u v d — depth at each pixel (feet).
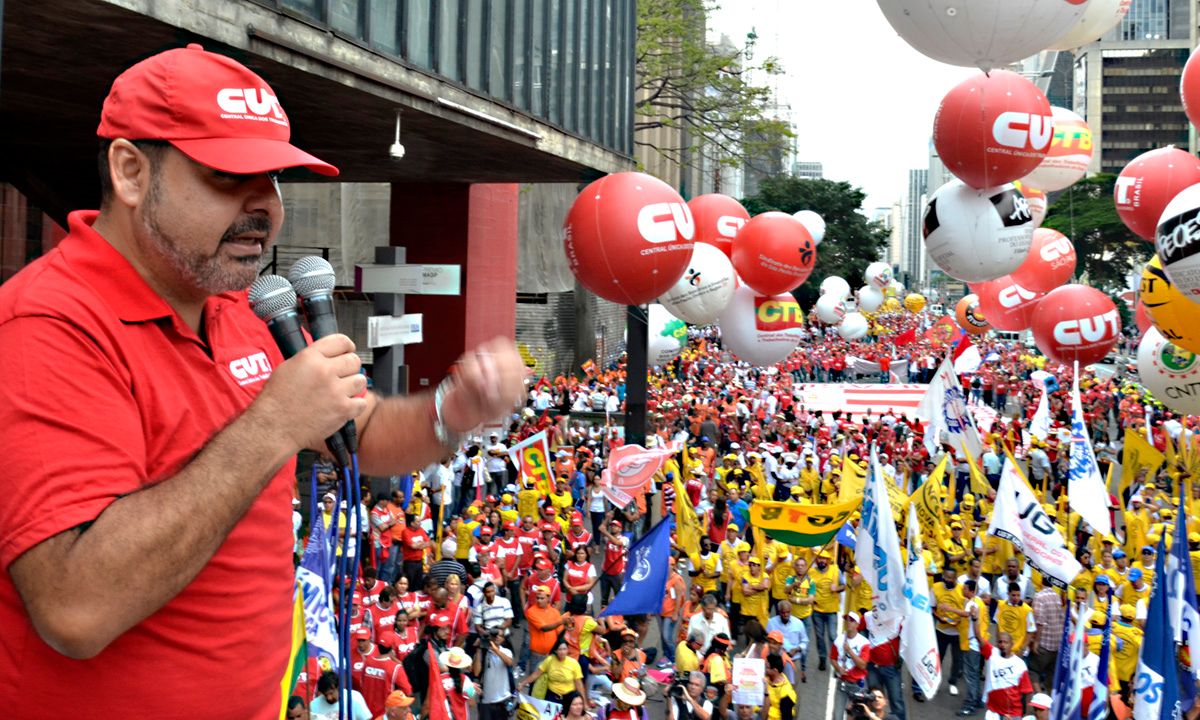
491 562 46.39
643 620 48.70
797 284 53.93
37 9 34.40
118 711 5.15
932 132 42.55
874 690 35.58
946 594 47.44
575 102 77.05
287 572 6.13
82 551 4.52
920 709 47.50
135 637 5.18
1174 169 42.83
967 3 33.19
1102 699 32.35
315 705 30.73
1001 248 43.45
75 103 53.01
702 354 194.70
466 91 58.90
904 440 89.51
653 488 73.87
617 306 206.49
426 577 40.11
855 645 40.93
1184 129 406.62
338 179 86.12
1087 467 55.62
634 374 84.07
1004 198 43.27
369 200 97.45
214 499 4.74
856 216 269.85
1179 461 75.41
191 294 5.82
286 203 89.76
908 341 197.16
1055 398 130.62
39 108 54.65
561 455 72.23
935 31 34.45
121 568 4.53
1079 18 33.55
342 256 93.04
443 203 87.61
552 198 135.44
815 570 50.85
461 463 72.13
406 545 52.34
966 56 35.19
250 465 4.87
